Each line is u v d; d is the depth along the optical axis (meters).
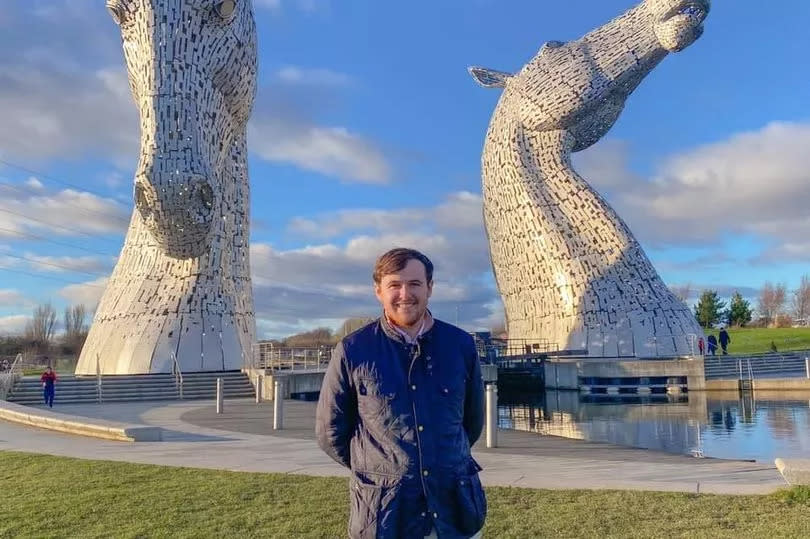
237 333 31.23
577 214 37.16
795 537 5.52
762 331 69.62
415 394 3.06
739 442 13.69
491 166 39.97
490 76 40.25
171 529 6.23
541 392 33.28
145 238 31.48
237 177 33.12
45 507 7.14
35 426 15.05
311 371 29.78
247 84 27.58
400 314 3.09
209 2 25.16
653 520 6.17
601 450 11.28
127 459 10.41
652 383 29.00
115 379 26.14
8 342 82.31
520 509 6.64
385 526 2.96
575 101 36.91
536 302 37.78
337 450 3.25
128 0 24.48
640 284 35.72
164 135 23.98
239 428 15.07
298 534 6.00
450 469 3.05
